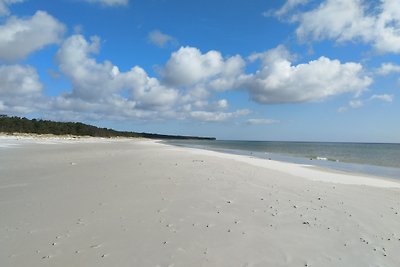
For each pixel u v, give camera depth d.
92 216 7.62
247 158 28.97
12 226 6.82
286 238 6.75
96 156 23.09
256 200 9.87
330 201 10.44
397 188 14.18
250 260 5.60
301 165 24.69
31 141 51.09
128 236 6.43
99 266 5.13
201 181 12.52
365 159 38.81
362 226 7.91
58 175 13.22
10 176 12.88
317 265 5.55
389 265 5.73
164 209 8.38
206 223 7.41
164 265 5.25
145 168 15.91
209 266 5.30
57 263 5.18
